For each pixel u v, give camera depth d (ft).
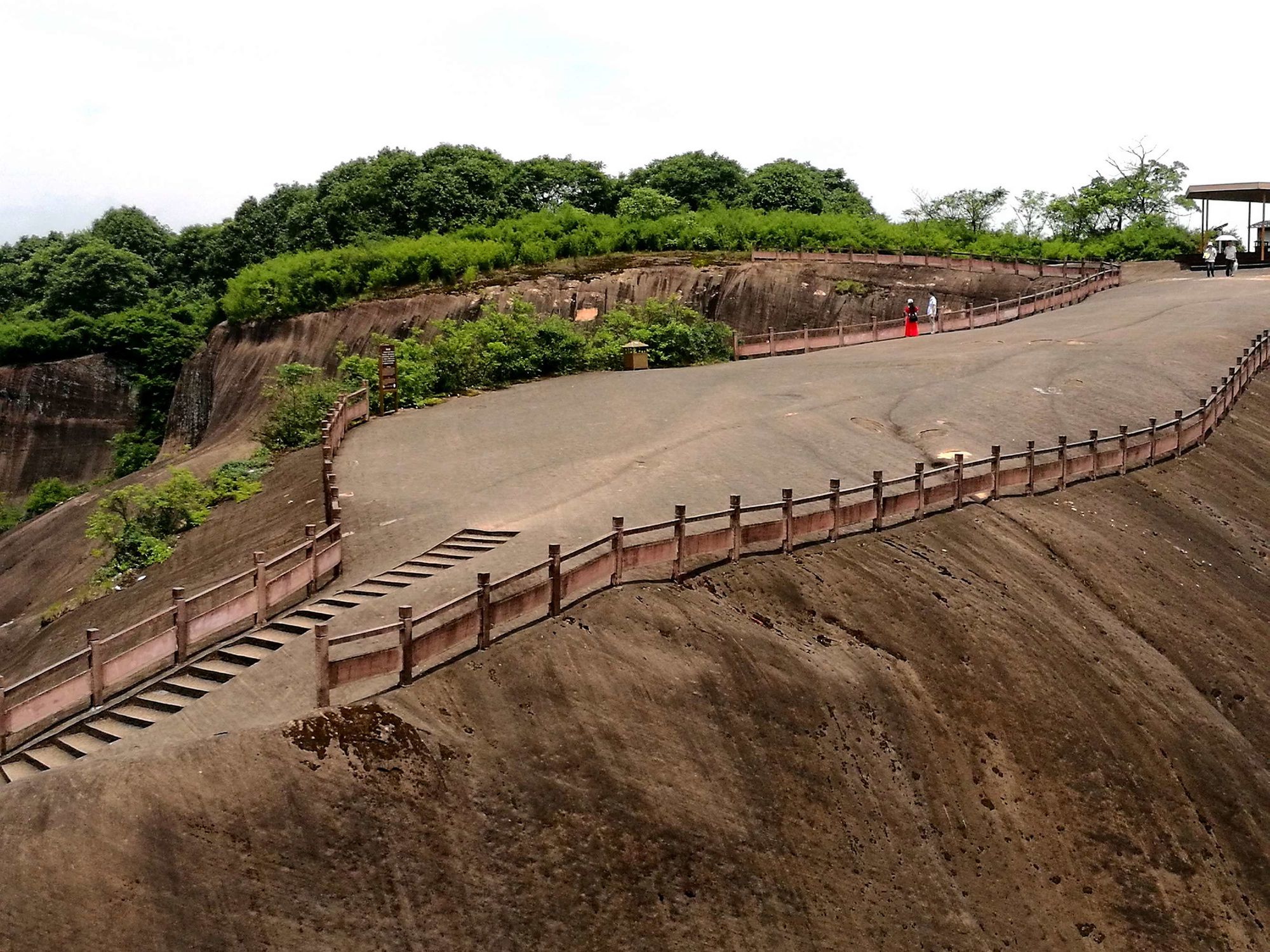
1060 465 83.51
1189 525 85.40
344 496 82.89
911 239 198.70
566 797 48.62
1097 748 61.93
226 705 51.96
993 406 100.01
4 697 50.11
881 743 57.41
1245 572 82.94
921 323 146.61
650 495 75.56
